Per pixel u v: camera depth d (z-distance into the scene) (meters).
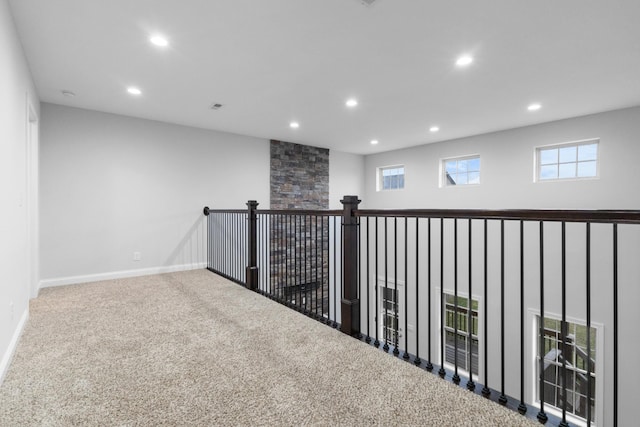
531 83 3.26
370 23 2.26
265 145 5.75
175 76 3.13
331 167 6.75
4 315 1.90
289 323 2.58
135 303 3.12
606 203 4.19
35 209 3.35
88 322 2.61
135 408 1.50
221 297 3.32
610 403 3.91
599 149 4.25
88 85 3.33
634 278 3.83
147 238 4.52
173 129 4.76
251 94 3.60
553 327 4.42
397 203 6.76
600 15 2.12
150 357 2.01
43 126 3.80
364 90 3.49
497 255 4.88
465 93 3.55
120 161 4.31
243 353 2.06
